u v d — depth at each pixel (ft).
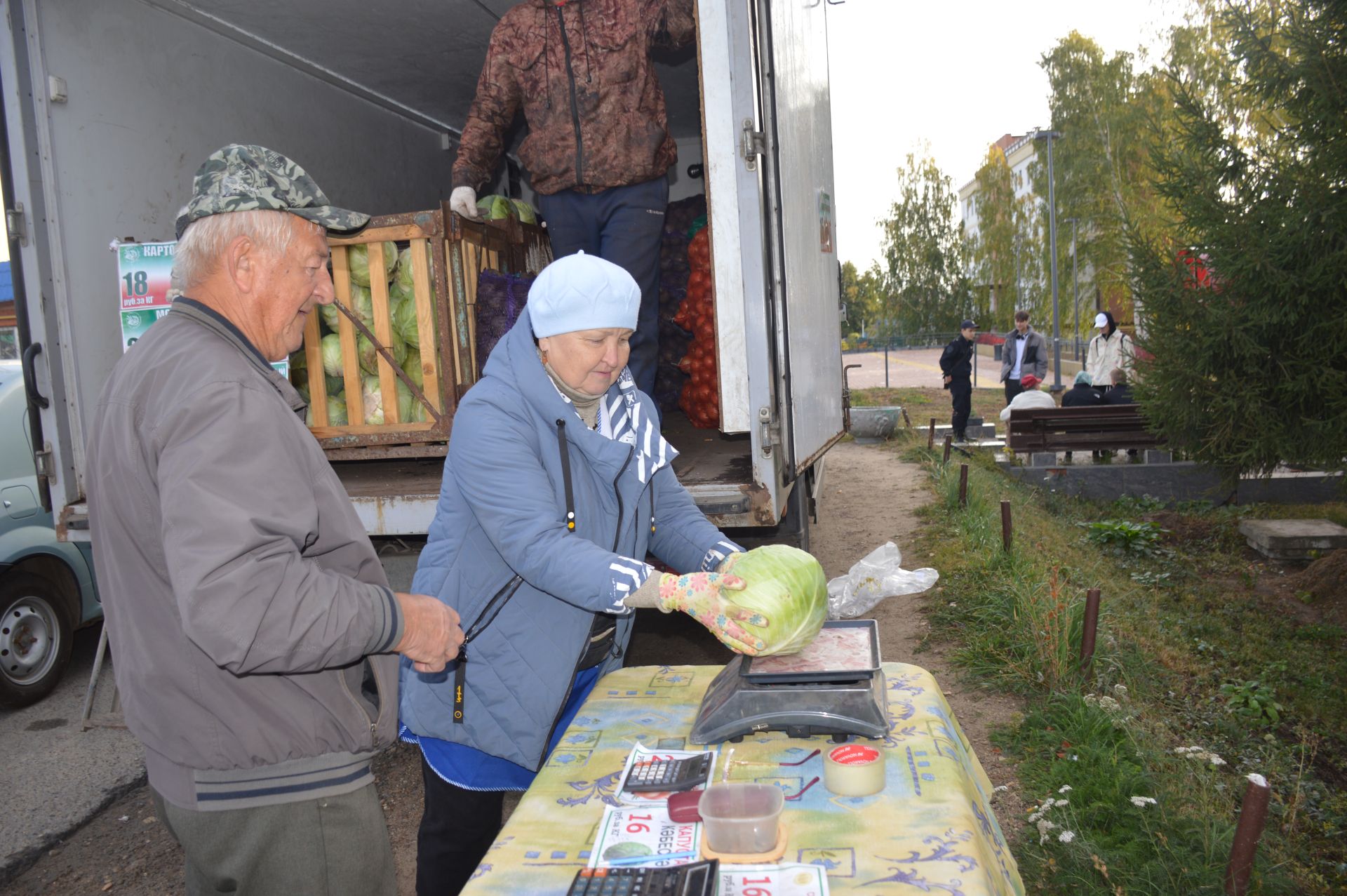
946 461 37.19
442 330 13.00
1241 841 9.50
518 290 14.42
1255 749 15.97
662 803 5.10
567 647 6.89
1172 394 30.94
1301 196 28.09
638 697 6.73
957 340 46.73
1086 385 41.01
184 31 15.06
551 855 4.68
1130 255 32.71
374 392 13.50
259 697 5.32
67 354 12.62
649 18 13.39
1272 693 18.43
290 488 5.09
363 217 5.92
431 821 7.50
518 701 6.92
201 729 5.30
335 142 19.30
